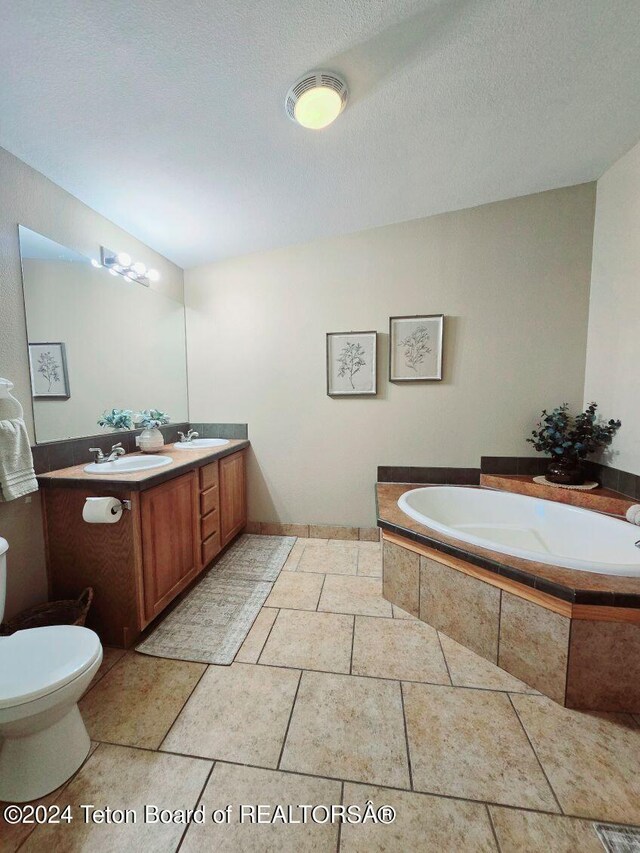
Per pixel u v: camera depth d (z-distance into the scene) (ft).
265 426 9.36
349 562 7.95
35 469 5.48
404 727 3.95
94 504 4.74
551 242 7.39
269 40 3.74
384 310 8.33
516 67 4.22
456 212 7.72
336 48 3.88
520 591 4.57
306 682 4.60
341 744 3.76
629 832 2.98
